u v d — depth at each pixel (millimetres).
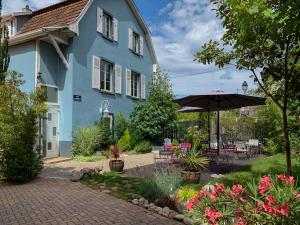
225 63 6152
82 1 17266
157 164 13016
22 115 10148
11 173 9914
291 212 2910
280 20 3275
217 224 3205
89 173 10570
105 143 17875
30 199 7672
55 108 16297
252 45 5328
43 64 15766
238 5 3424
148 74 24766
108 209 6793
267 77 5855
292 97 6008
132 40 22406
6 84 10242
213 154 12938
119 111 20578
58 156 16422
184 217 5949
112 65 20094
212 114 24156
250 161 14633
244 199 3287
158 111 20297
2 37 12859
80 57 16969
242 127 22672
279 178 3336
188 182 8977
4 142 9961
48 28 14805
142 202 7219
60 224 5820
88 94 17547
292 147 11477
